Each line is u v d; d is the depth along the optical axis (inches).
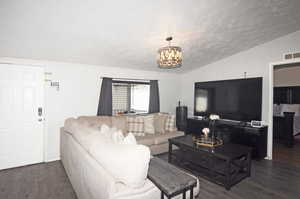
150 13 84.2
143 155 47.8
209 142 110.7
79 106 141.1
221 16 94.8
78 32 94.4
